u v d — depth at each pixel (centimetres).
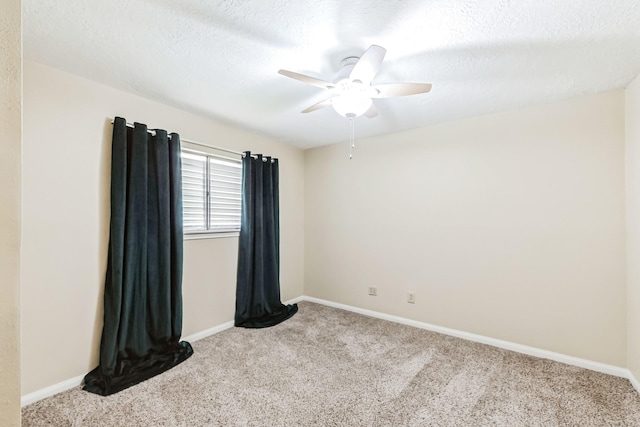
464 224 282
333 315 344
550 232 241
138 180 226
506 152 260
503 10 136
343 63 184
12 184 52
